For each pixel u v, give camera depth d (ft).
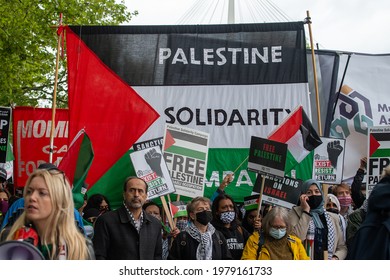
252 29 38.91
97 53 38.37
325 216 28.02
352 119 49.65
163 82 38.75
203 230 24.62
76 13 79.71
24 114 43.68
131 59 38.60
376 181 32.04
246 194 38.09
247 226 31.40
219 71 38.83
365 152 49.39
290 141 34.17
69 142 35.94
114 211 23.98
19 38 74.28
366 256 15.83
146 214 24.23
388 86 50.26
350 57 50.16
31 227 15.02
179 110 38.65
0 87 75.10
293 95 38.55
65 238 14.88
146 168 30.86
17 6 75.05
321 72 48.70
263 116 38.60
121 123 35.88
